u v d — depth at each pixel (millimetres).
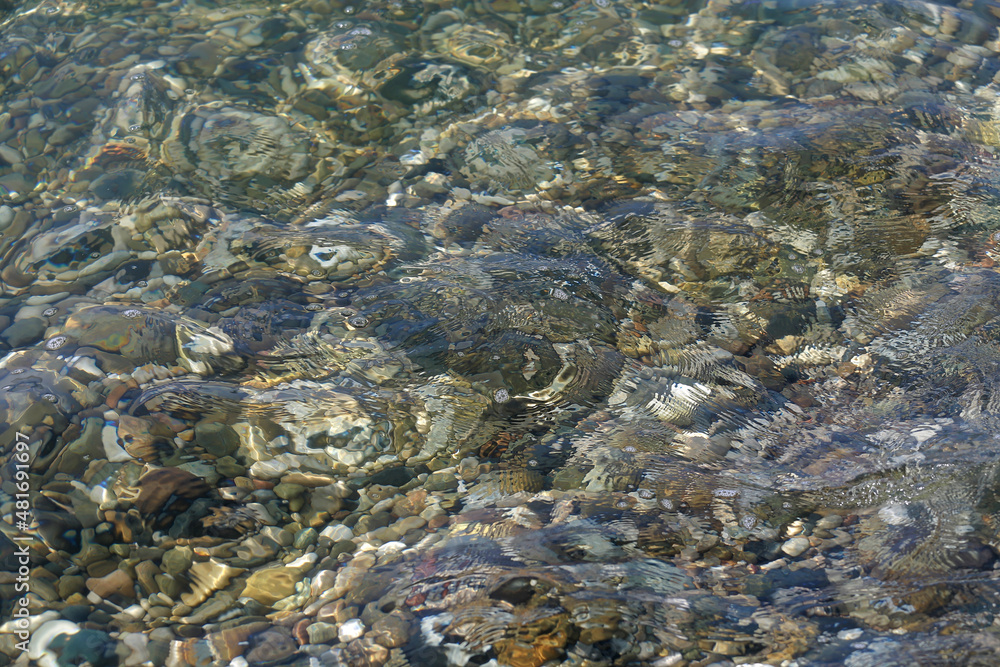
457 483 2088
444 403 2283
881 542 1886
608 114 3426
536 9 4039
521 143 3293
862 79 3551
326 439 2158
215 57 3658
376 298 2619
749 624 1700
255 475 2057
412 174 3168
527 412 2273
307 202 3023
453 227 2938
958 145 3189
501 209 3018
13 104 3414
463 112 3451
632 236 2877
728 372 2396
